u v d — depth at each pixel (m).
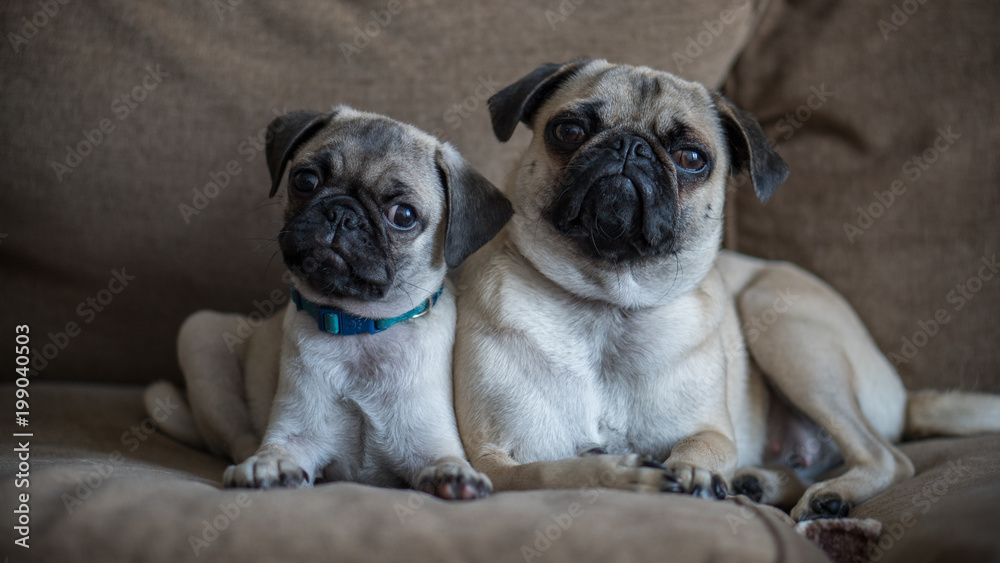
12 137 3.09
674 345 2.50
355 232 2.29
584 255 2.45
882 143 3.40
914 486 2.35
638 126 2.48
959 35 3.34
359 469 2.47
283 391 2.42
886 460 2.65
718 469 2.29
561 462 2.09
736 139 2.69
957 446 2.76
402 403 2.38
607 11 3.33
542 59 3.30
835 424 2.78
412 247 2.44
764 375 3.06
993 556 1.52
